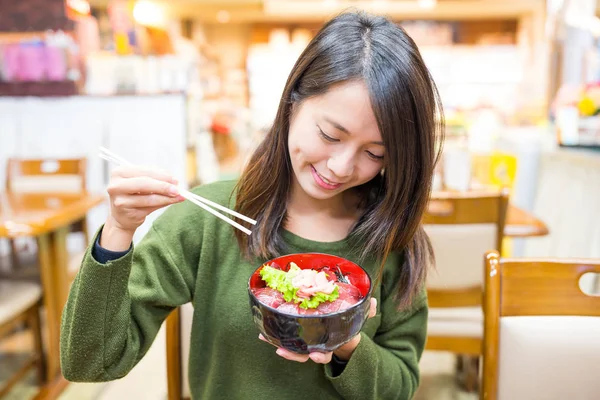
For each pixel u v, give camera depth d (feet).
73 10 13.19
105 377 2.36
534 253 10.49
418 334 3.04
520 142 10.85
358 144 2.25
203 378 2.89
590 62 10.85
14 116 12.63
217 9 23.53
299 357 2.03
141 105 12.66
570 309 3.30
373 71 2.14
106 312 2.19
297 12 24.25
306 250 2.75
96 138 12.75
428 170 2.45
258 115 24.59
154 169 2.12
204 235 2.76
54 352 7.48
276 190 2.68
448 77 23.79
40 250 7.09
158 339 8.96
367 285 2.19
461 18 25.16
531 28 22.98
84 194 8.48
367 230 2.65
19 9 12.75
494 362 3.28
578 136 9.21
